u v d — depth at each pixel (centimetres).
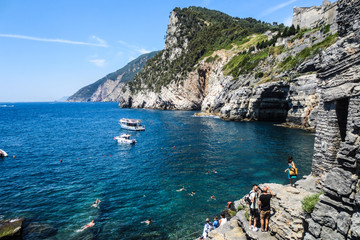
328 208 826
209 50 16088
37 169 3528
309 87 6444
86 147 5131
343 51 1259
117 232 1856
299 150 4225
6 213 2136
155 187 2748
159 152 4522
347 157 820
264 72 8788
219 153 4216
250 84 9006
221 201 2334
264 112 8519
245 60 10700
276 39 10662
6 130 7694
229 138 5581
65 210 2205
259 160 3678
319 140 1588
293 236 902
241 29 16838
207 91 14362
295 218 948
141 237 1794
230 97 9400
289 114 7281
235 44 14788
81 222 1995
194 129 7206
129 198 2462
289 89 7256
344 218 753
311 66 6588
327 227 798
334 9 6762
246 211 1211
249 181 2827
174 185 2789
